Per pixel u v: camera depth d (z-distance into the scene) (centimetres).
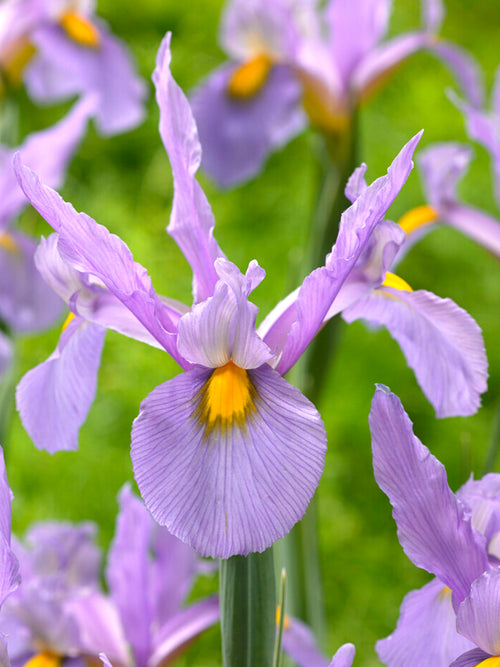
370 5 84
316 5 97
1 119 90
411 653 46
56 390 48
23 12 91
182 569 61
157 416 43
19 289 81
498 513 46
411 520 43
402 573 123
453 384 49
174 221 48
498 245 76
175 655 59
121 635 60
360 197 43
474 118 73
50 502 123
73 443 48
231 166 89
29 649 58
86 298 46
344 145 81
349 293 46
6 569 43
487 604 43
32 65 104
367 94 85
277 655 46
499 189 79
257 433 43
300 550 72
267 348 44
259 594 45
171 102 47
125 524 60
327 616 118
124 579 59
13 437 129
